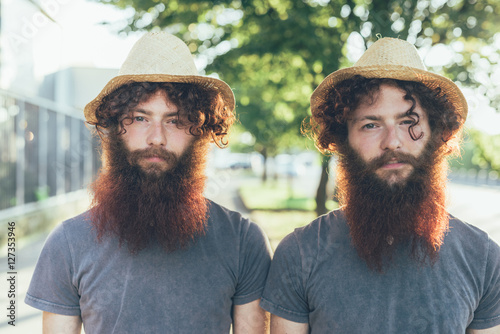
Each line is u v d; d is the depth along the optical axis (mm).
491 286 1741
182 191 1852
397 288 1714
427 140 1810
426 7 5383
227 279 1839
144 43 1899
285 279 1835
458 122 1896
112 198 1816
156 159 1823
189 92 1870
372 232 1751
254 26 5910
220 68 6082
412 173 1774
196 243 1855
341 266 1771
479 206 20219
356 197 1819
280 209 14320
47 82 11133
